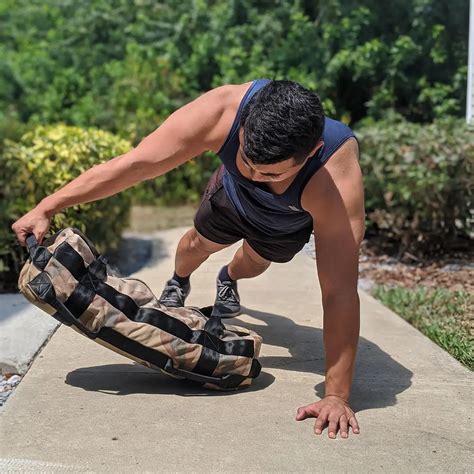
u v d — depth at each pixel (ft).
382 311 15.96
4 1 40.22
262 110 8.74
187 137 10.11
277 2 31.32
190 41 32.04
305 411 10.12
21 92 35.60
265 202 10.36
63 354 12.61
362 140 21.95
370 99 29.66
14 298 16.15
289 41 29.84
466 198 20.43
